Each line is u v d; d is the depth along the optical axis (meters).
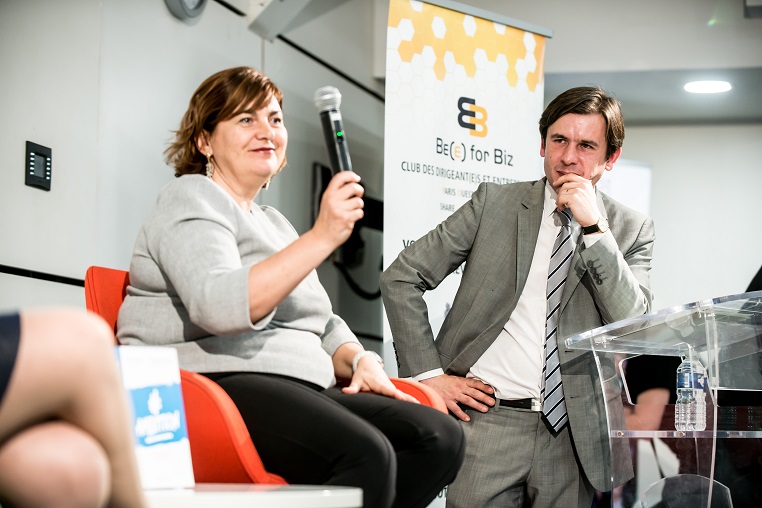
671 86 5.50
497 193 2.86
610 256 2.54
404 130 4.08
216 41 4.04
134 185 3.42
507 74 4.38
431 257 2.84
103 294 2.01
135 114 3.43
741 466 2.06
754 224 6.19
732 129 6.26
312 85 5.00
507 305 2.70
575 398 2.58
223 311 1.70
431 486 1.85
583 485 2.65
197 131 2.09
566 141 2.71
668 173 6.31
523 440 2.62
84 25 3.14
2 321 0.89
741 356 2.08
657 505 2.10
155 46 3.57
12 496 0.89
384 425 1.89
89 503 0.91
